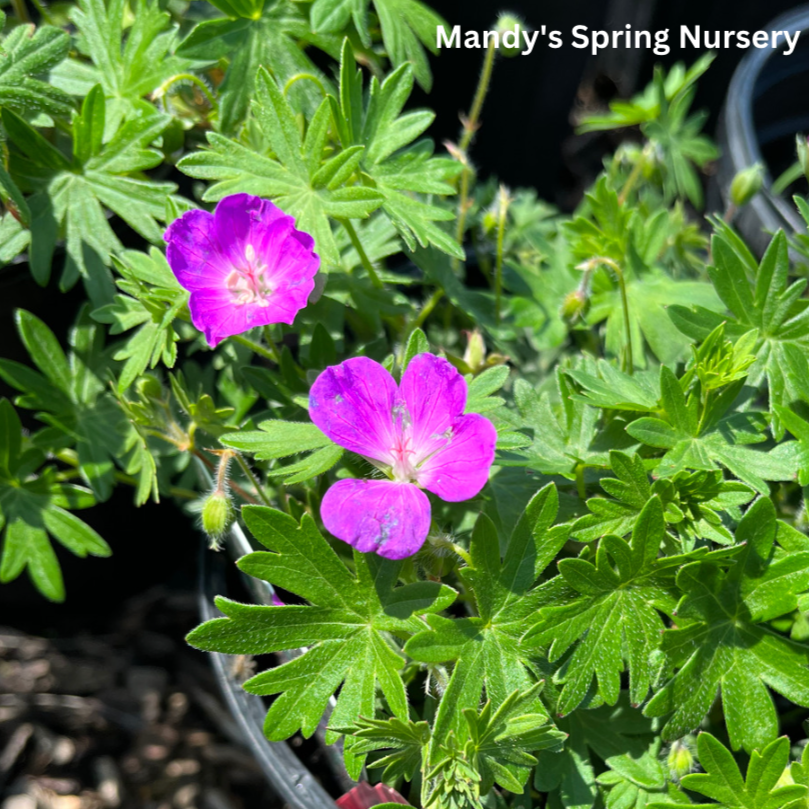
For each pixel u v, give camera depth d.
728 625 0.33
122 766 0.49
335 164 0.35
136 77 0.40
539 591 0.32
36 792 0.48
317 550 0.32
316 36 0.40
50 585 0.40
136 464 0.39
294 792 0.35
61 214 0.39
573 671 0.32
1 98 0.37
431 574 0.33
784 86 0.55
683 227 0.48
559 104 0.68
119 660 0.51
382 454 0.32
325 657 0.32
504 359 0.40
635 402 0.34
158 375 0.42
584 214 0.49
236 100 0.39
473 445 0.31
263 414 0.38
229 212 0.34
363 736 0.31
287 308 0.34
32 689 0.50
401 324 0.42
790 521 0.37
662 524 0.32
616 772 0.34
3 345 0.43
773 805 0.32
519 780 0.32
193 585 0.54
